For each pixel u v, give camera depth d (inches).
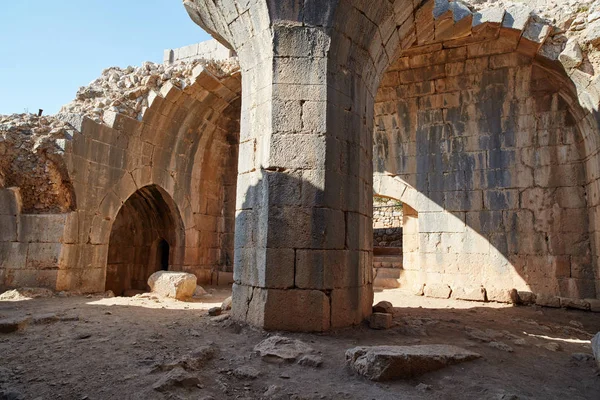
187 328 210.2
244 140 232.1
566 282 350.9
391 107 425.4
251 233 216.2
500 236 377.7
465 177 395.2
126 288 470.6
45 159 334.6
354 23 217.8
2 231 343.0
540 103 372.8
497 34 335.9
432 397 133.0
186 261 464.4
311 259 200.5
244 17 224.1
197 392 131.7
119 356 161.2
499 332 229.9
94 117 372.5
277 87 211.8
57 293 325.4
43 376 140.0
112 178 378.9
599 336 172.7
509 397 131.3
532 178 371.9
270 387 136.2
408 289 431.2
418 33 289.3
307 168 206.4
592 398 137.3
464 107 398.6
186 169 468.1
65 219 335.0
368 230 243.6
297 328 197.2
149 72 420.8
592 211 339.9
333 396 131.5
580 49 304.5
